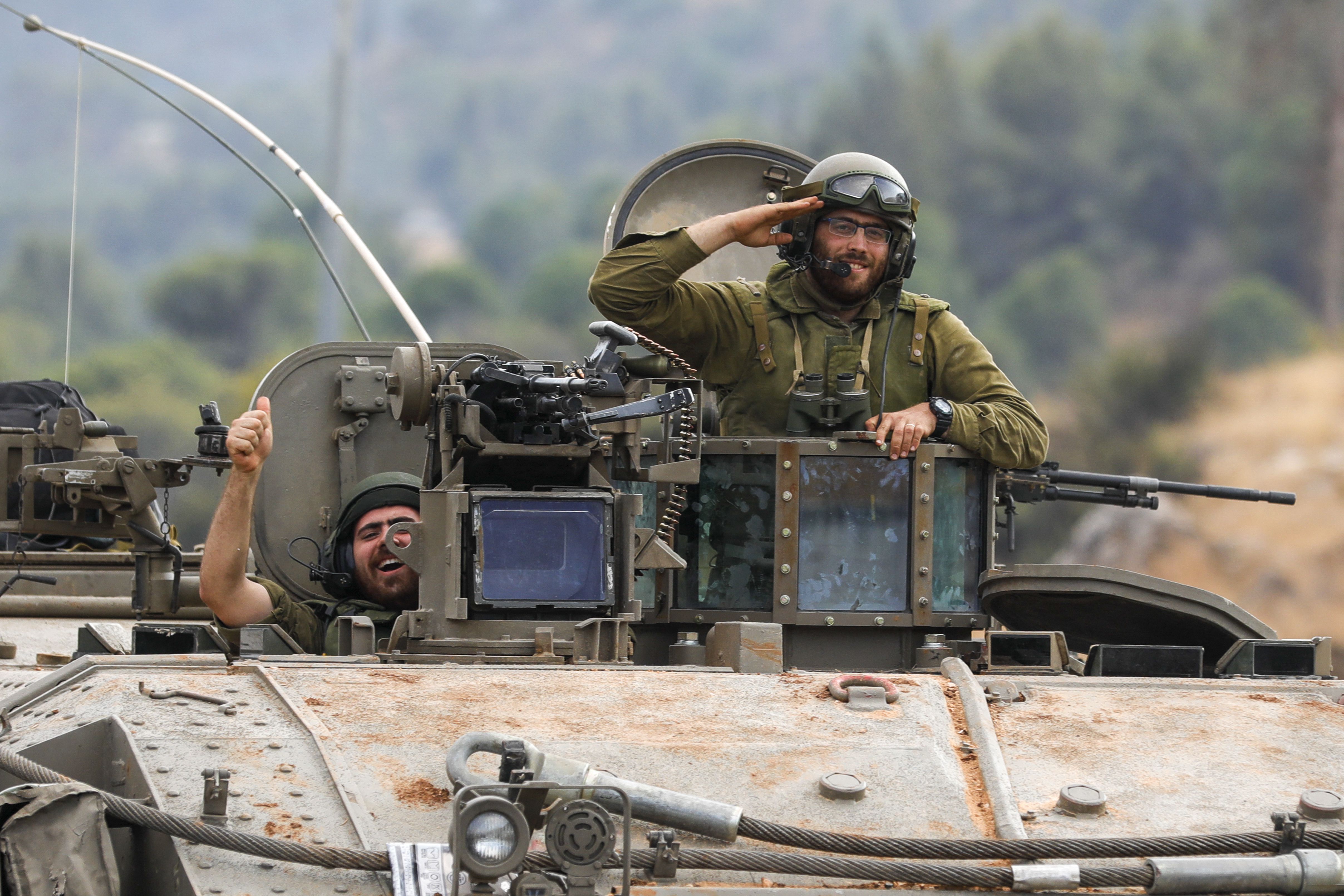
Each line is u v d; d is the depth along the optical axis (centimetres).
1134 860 1747
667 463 2516
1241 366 12825
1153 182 15350
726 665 2194
